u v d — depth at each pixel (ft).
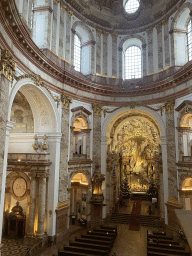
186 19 68.80
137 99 76.23
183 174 61.87
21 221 60.64
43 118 61.26
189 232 13.92
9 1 33.94
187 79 61.36
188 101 60.29
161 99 71.46
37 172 56.34
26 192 61.57
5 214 62.08
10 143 63.82
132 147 112.47
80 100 70.18
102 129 75.56
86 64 76.33
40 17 60.49
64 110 63.16
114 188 90.17
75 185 74.74
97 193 70.64
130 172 112.57
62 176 60.54
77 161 65.92
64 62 65.31
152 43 76.43
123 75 80.94
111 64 79.51
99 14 79.05
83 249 46.73
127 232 66.18
